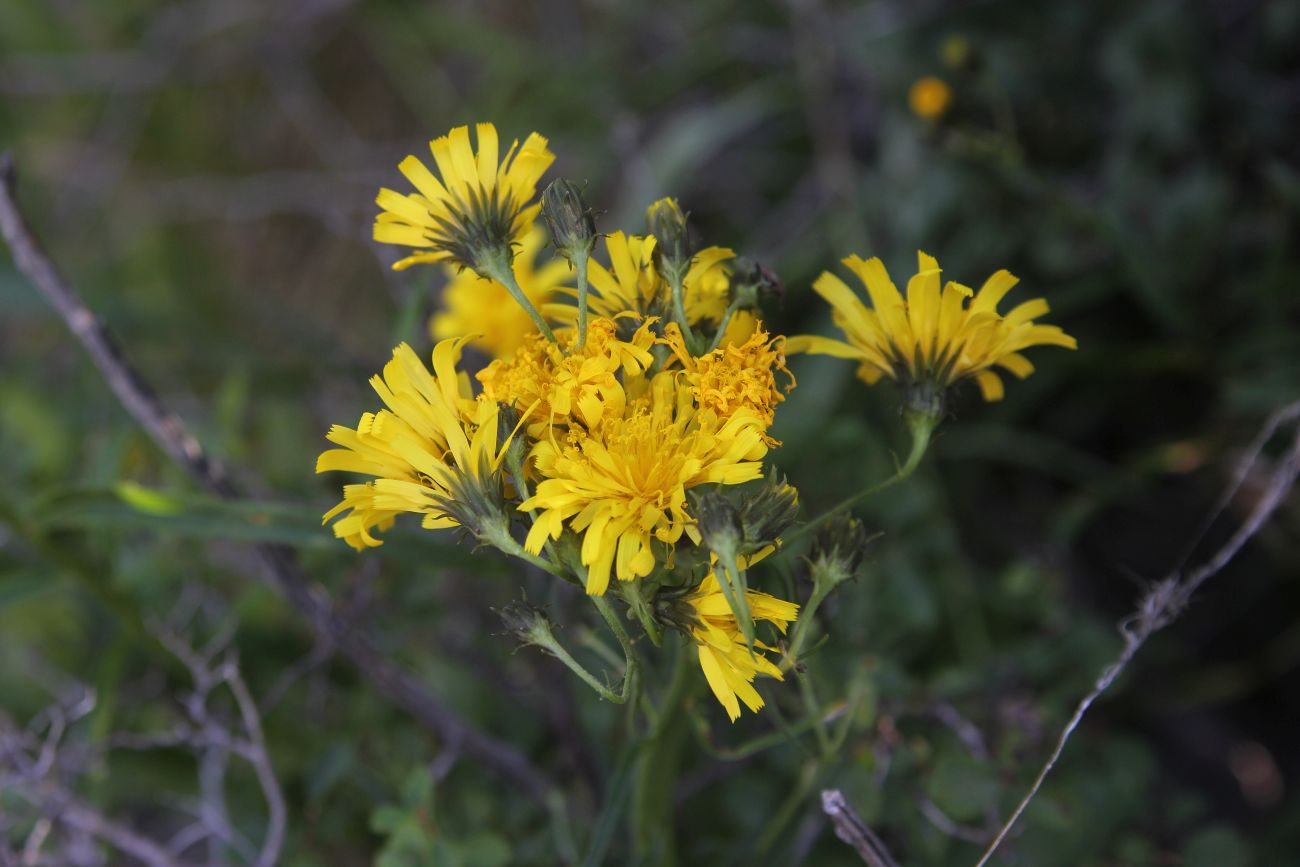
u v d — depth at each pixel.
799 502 0.23
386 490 0.23
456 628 0.34
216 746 0.31
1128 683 0.32
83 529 0.33
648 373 0.23
